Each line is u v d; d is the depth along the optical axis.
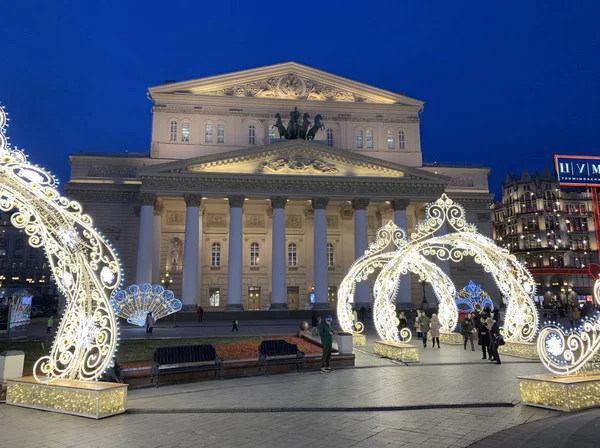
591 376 11.40
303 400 12.00
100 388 10.42
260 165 54.25
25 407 11.12
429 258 56.88
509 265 22.86
